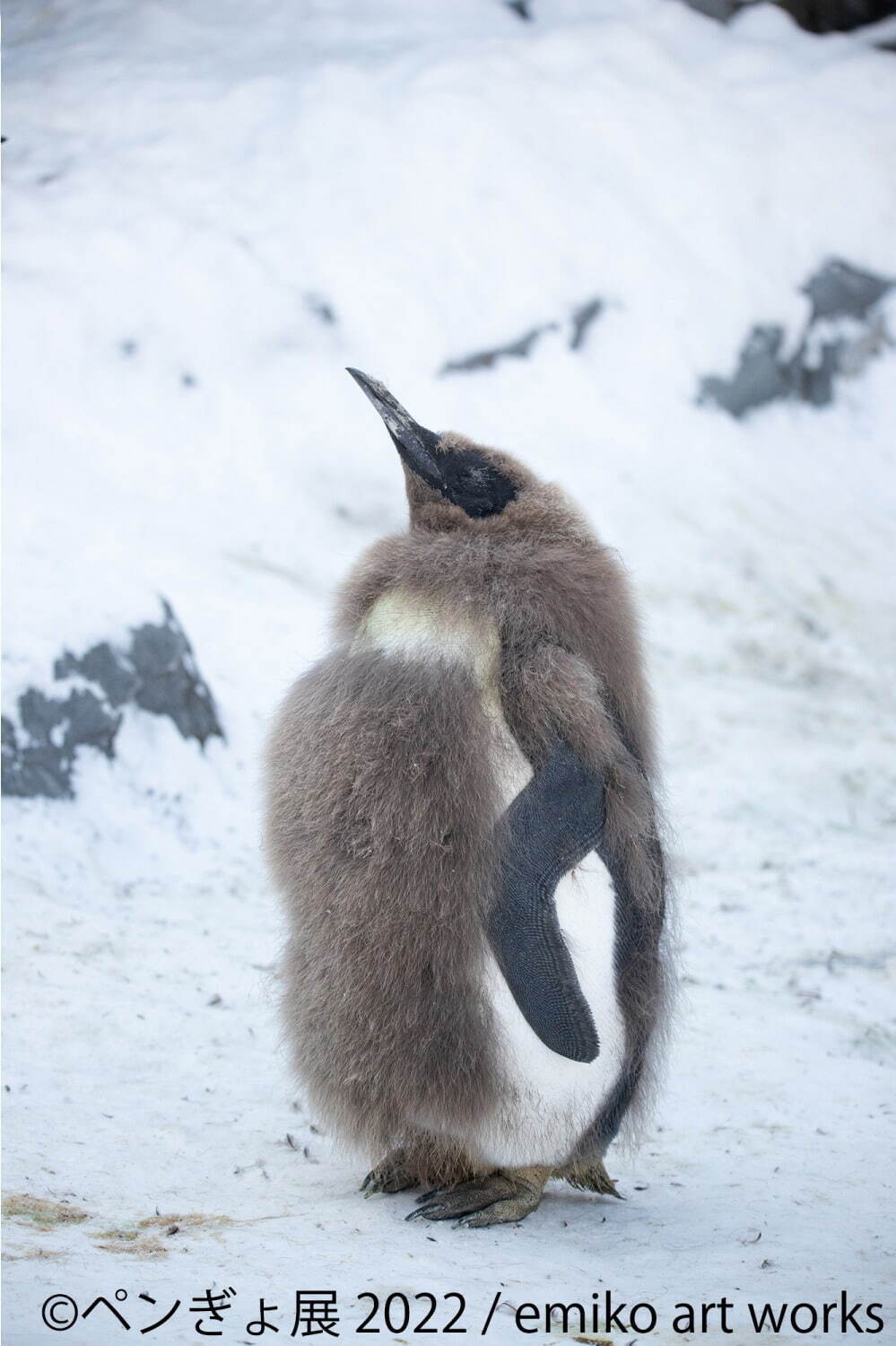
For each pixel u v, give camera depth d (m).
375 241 29.77
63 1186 7.04
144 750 16.09
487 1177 7.16
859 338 34.41
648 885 6.87
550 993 6.36
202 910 13.41
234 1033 9.82
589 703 6.60
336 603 7.30
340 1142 7.01
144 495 23.95
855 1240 6.93
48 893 13.31
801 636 25.80
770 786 19.83
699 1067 9.98
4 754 14.84
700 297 32.25
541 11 38.81
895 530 30.95
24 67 34.19
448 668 6.58
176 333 27.06
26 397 24.91
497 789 6.48
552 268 30.95
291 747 6.84
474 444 7.39
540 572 6.89
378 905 6.43
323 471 26.48
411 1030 6.46
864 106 37.72
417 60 34.06
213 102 32.28
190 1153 7.77
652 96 34.72
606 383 30.59
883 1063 10.66
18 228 27.67
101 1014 9.91
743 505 29.34
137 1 37.72
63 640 15.78
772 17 41.44
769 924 14.26
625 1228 7.12
